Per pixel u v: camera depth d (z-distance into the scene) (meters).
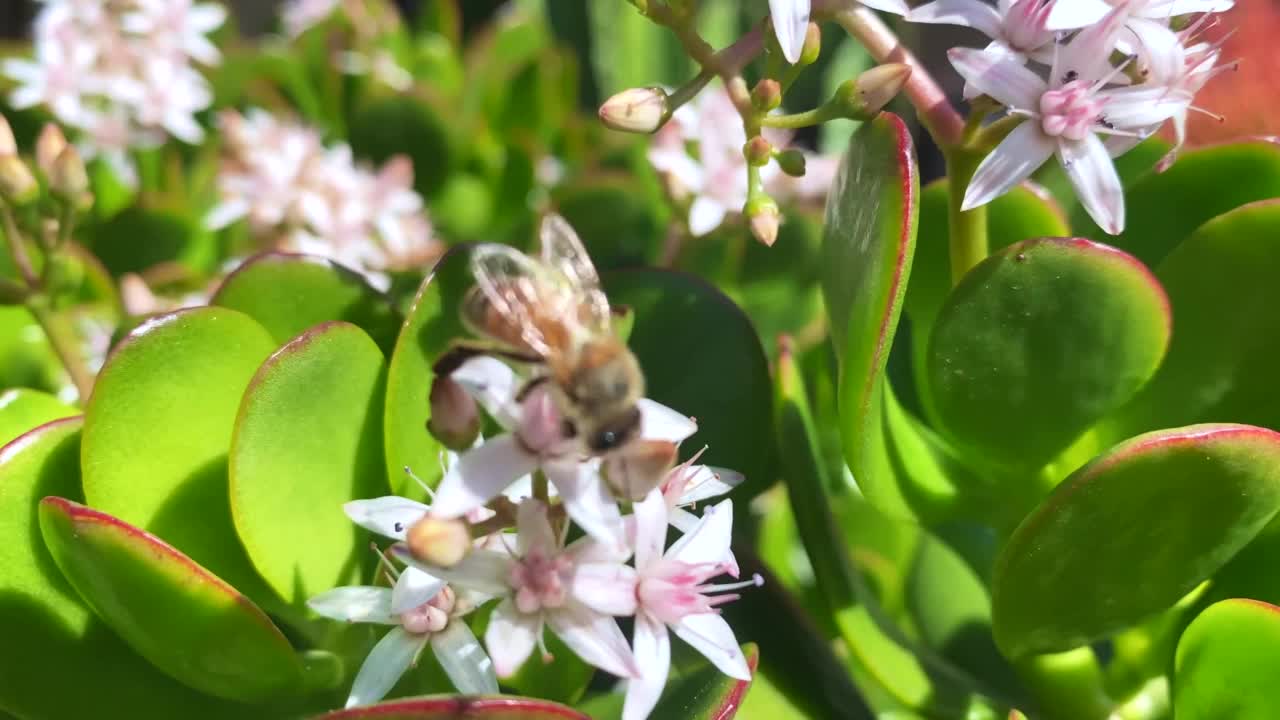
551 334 0.20
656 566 0.20
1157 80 0.21
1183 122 0.22
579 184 0.31
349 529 0.21
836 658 0.23
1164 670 0.23
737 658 0.20
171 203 0.31
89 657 0.21
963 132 0.21
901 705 0.23
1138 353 0.21
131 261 0.30
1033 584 0.21
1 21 0.48
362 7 0.37
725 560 0.20
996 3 0.22
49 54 0.31
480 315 0.20
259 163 0.31
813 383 0.27
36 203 0.24
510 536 0.20
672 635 0.22
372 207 0.31
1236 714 0.21
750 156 0.21
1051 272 0.21
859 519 0.26
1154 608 0.21
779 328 0.31
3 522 0.21
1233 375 0.22
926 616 0.25
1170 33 0.21
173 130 0.32
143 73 0.32
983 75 0.21
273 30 0.46
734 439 0.23
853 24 0.21
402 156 0.33
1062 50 0.21
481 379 0.20
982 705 0.23
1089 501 0.20
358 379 0.21
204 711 0.21
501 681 0.22
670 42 0.35
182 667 0.21
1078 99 0.21
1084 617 0.21
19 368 0.27
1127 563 0.21
